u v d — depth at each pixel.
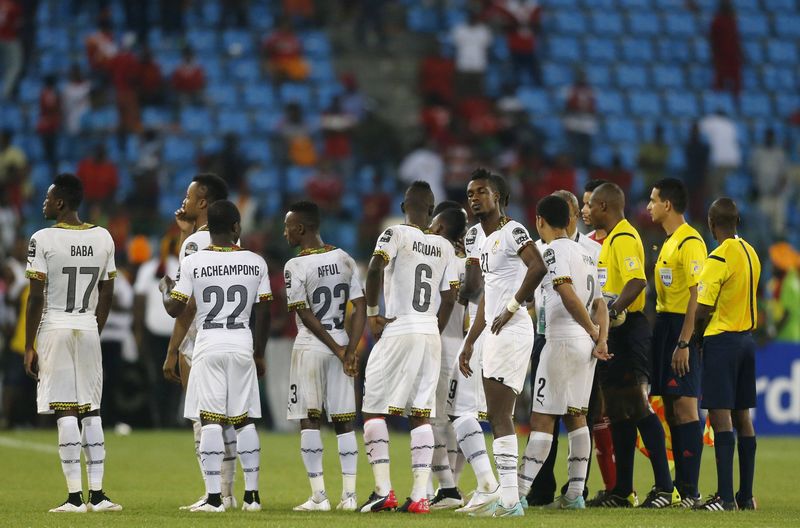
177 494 37.41
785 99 107.00
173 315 31.92
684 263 34.31
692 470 34.12
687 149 91.88
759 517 30.62
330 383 33.25
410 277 32.19
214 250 31.98
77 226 32.41
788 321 68.31
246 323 31.86
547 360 32.16
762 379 65.12
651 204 35.44
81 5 99.19
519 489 32.41
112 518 29.19
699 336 33.78
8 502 34.59
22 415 63.91
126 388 64.62
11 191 81.75
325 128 89.25
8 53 95.44
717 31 105.12
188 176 88.31
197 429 33.84
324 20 103.94
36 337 32.34
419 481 31.50
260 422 67.12
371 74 101.75
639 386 34.09
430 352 32.19
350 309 61.22
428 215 33.16
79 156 88.88
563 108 100.31
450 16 106.31
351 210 87.31
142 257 67.00
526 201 85.38
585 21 108.31
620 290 34.62
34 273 31.59
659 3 111.00
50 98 89.06
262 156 89.94
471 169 88.12
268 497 36.94
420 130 92.25
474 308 35.00
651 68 106.19
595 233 36.72
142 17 97.31
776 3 113.75
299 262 33.25
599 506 34.41
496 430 30.56
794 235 95.12
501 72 101.12
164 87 93.06
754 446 33.97
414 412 31.88
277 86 96.31
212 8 101.62
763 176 94.94
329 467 46.66
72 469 31.58
